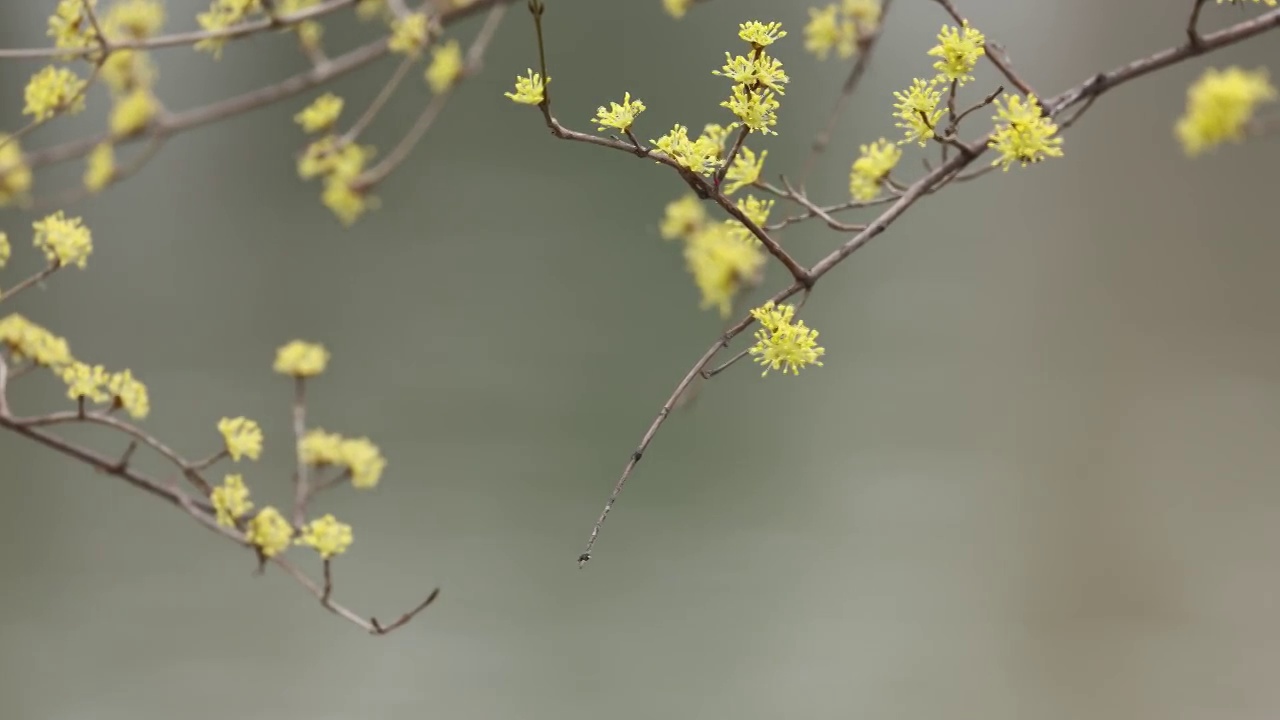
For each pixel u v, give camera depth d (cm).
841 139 734
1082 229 860
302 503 281
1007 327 788
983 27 420
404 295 817
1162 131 872
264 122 881
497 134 901
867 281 823
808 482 672
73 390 276
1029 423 705
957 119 266
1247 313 785
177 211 846
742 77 264
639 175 894
